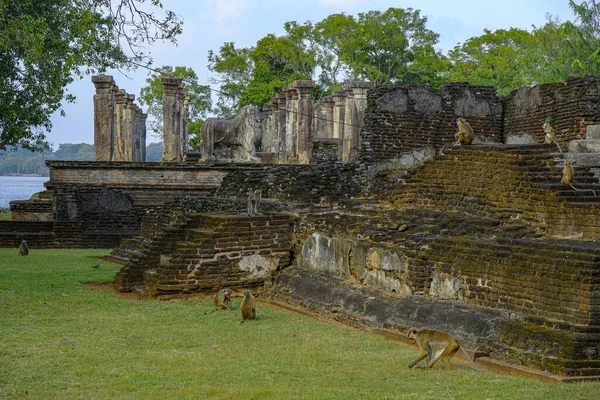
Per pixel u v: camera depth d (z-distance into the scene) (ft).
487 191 55.01
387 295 47.80
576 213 47.83
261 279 59.82
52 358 38.32
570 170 49.62
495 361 36.55
